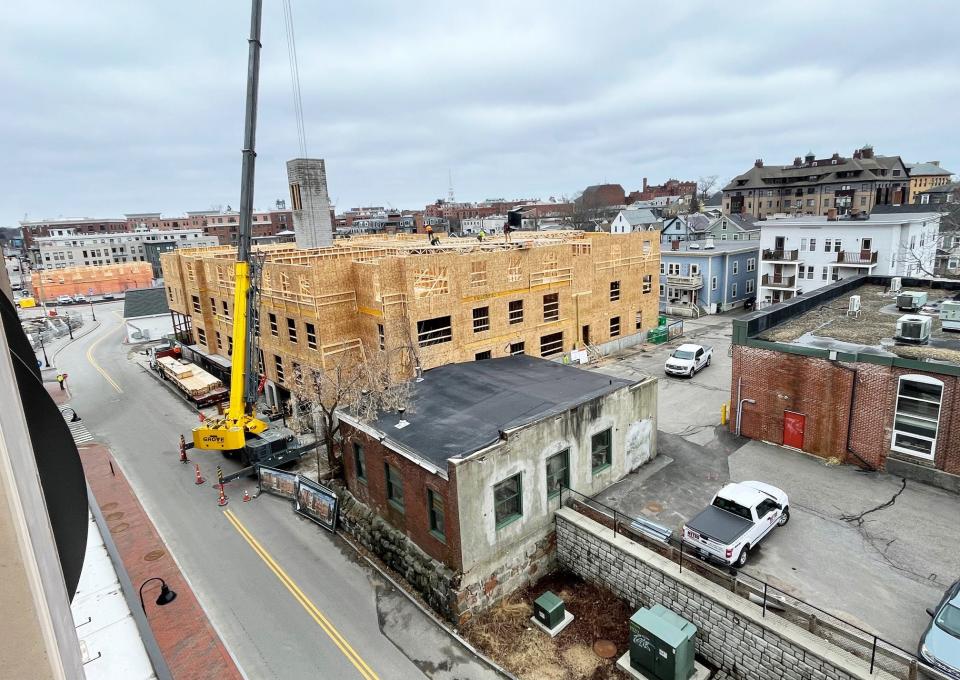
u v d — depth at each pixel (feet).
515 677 47.29
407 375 91.35
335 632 53.31
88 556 48.96
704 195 537.65
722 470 71.00
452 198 533.96
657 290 150.10
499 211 533.55
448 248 119.96
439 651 50.60
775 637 42.55
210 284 129.90
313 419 95.91
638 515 61.62
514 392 69.77
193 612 56.65
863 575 50.26
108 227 551.59
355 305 95.35
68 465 13.21
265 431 89.81
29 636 5.95
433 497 55.67
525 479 57.36
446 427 60.95
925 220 152.66
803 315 91.04
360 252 115.85
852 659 39.55
